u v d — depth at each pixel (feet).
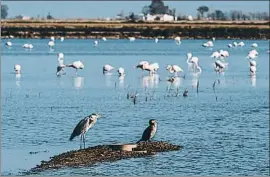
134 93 169.99
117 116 132.46
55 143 103.30
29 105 145.79
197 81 206.90
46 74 223.10
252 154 100.07
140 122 126.00
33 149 98.58
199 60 302.25
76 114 134.31
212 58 312.91
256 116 137.69
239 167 92.63
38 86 185.57
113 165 89.86
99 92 173.88
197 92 177.58
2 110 136.87
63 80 204.64
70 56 309.83
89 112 137.18
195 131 118.52
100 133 112.88
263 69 256.73
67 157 92.43
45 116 130.52
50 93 169.58
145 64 225.35
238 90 184.44
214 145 105.50
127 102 154.40
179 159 94.79
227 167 92.17
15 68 219.61
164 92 176.04
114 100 157.69
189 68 257.75
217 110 145.18
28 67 247.70
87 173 86.02
